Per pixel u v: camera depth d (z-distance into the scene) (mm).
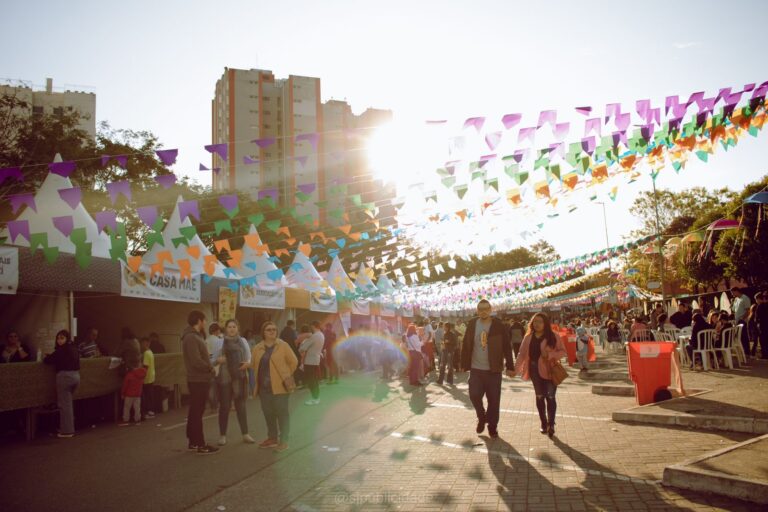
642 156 8477
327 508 5562
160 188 24469
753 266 29703
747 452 6125
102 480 6953
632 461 6754
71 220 8094
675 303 44625
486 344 8711
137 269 11977
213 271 13992
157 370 13219
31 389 9945
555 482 6086
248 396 15734
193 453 8383
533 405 12094
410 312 31078
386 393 15469
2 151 20438
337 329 25734
